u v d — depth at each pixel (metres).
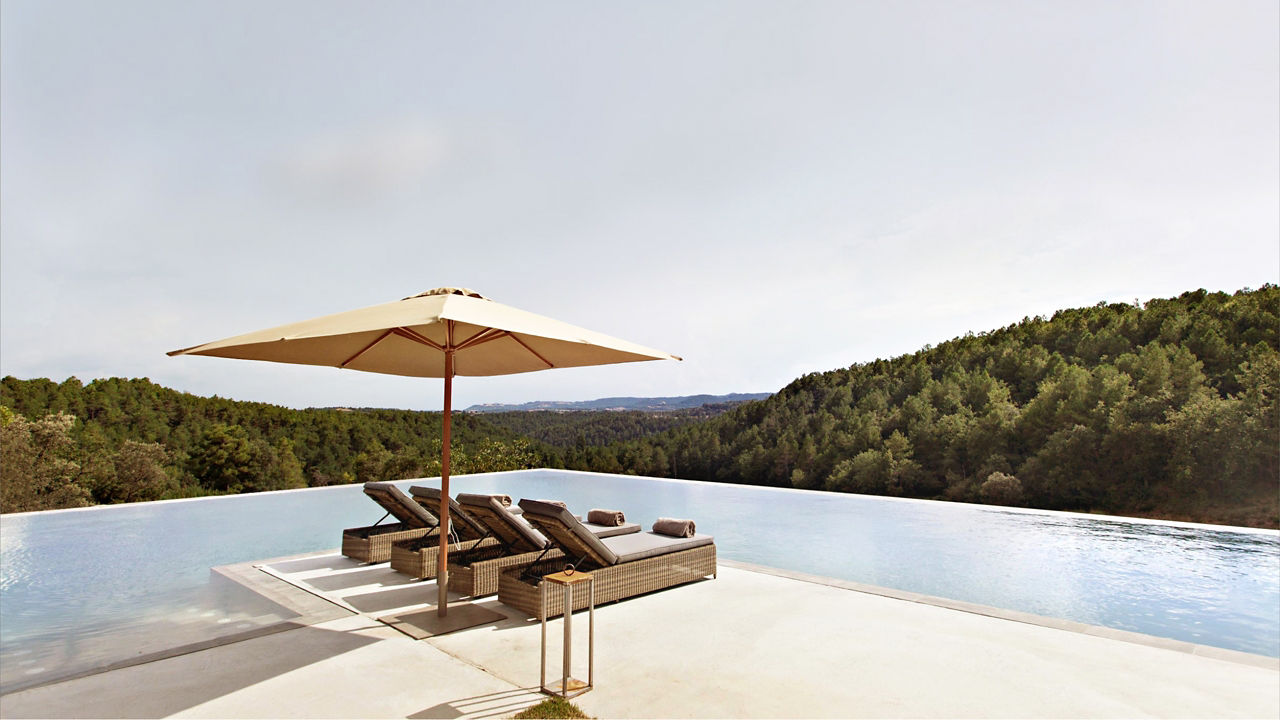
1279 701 3.44
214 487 29.55
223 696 3.45
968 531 10.02
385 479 22.16
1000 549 8.80
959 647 4.27
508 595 5.21
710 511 12.20
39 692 3.49
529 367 6.31
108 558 8.13
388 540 7.02
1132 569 7.63
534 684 3.63
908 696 3.49
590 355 5.61
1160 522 10.02
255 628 4.85
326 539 9.55
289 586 5.95
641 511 12.30
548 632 4.56
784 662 3.99
